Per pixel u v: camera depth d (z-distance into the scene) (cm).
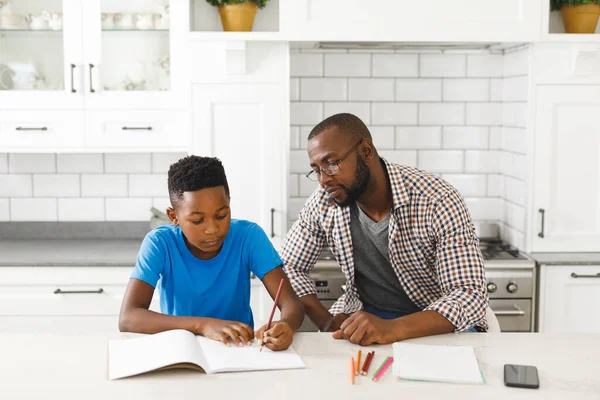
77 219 362
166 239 200
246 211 323
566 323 312
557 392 149
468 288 200
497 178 359
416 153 356
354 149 199
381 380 155
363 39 311
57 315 312
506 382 152
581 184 322
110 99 323
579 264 308
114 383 153
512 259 311
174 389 149
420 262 217
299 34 309
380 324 182
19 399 144
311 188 355
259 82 317
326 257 313
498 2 310
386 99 352
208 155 320
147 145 326
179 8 319
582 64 314
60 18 321
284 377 157
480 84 354
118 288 312
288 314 190
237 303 205
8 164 357
